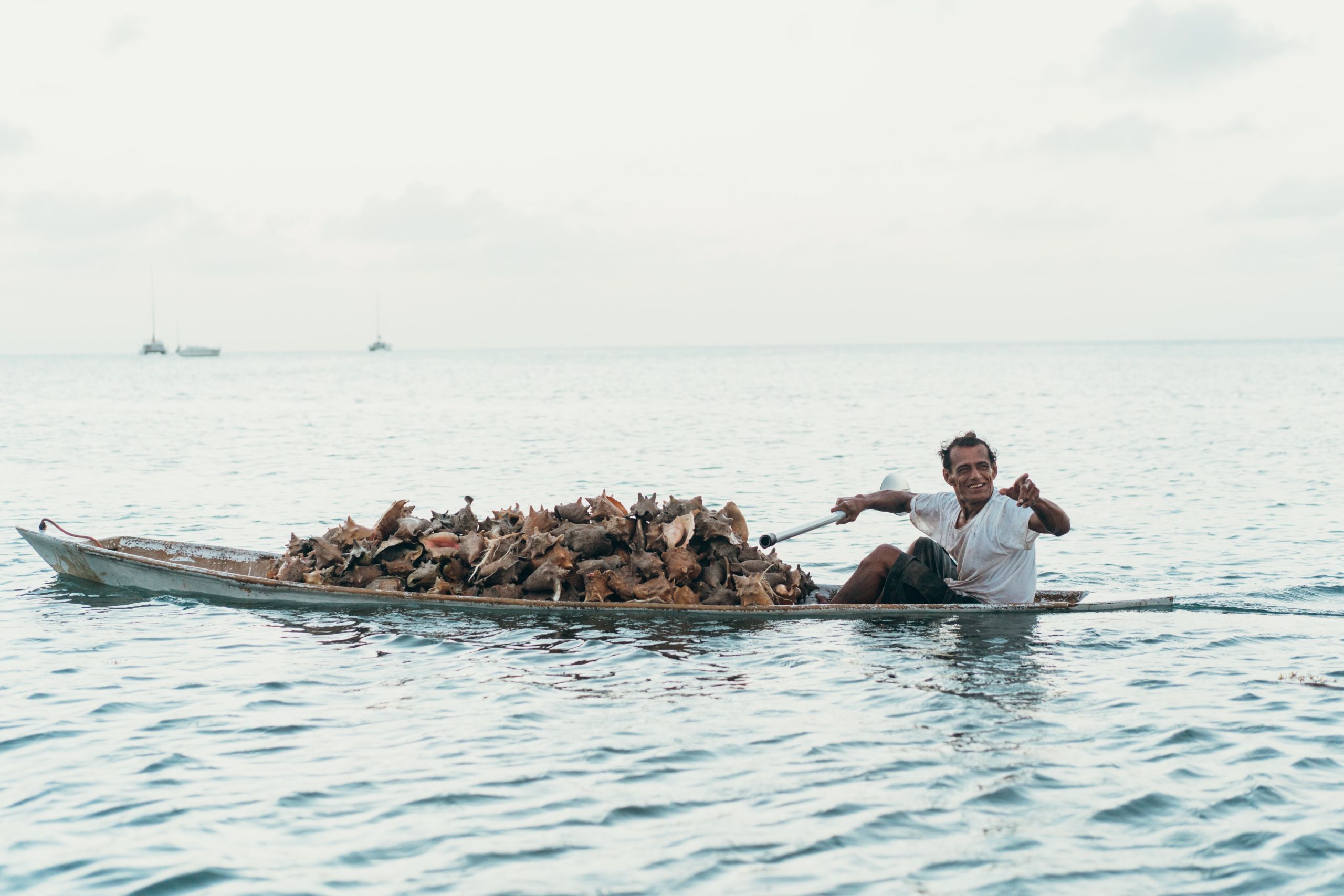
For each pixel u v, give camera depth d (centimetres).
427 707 709
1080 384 7906
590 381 9756
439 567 1033
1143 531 1518
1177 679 755
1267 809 532
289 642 881
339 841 511
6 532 1540
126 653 850
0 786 577
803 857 491
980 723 663
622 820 530
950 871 477
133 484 2198
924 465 2575
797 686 748
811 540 1521
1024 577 969
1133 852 492
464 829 523
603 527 1021
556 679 773
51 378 11850
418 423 4191
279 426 4066
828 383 8575
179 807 550
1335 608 1005
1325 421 3859
